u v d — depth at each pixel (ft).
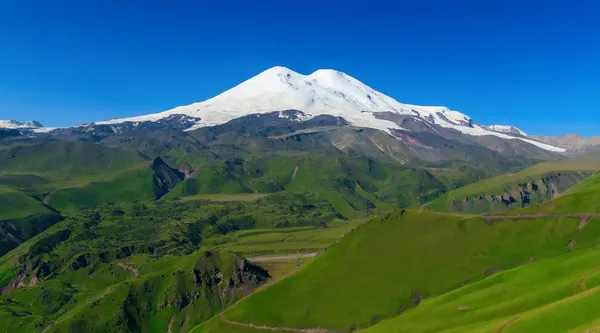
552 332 499.51
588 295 536.83
